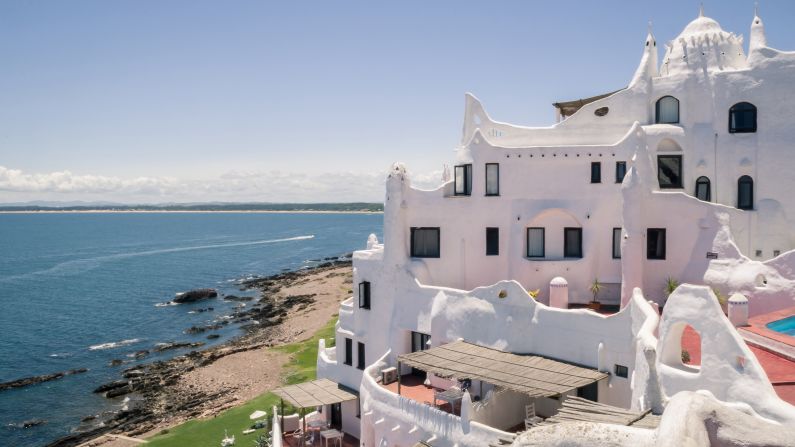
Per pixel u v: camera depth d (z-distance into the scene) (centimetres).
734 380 1845
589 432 1501
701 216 3409
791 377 2038
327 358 4372
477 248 3822
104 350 7475
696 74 3675
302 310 9488
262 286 12200
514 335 3092
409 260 3816
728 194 3566
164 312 9794
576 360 2875
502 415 2814
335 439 3759
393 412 3027
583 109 3862
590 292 3622
